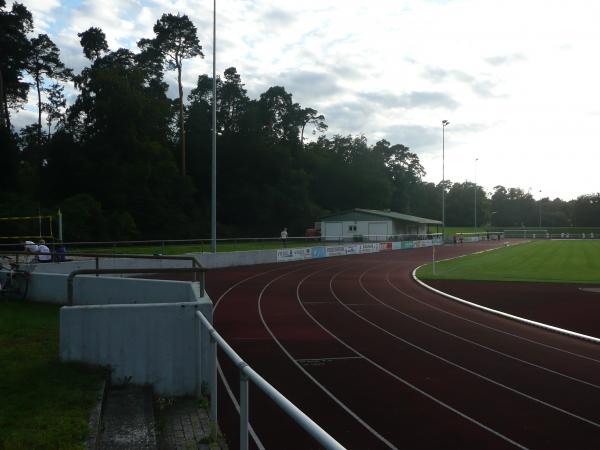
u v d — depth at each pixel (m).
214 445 5.91
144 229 50.19
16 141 46.25
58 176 48.44
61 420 5.54
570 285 24.06
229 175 70.56
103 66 58.62
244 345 12.30
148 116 52.19
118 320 7.63
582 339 13.16
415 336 13.45
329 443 2.53
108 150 48.53
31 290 14.82
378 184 95.56
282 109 91.06
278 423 7.26
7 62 51.44
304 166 93.00
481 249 58.09
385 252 52.81
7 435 5.11
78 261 21.16
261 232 67.12
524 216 142.38
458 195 132.00
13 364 7.54
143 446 5.56
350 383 9.32
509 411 7.95
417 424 7.39
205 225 57.75
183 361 7.73
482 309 17.61
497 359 11.12
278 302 19.28
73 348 7.64
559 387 9.17
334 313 16.97
